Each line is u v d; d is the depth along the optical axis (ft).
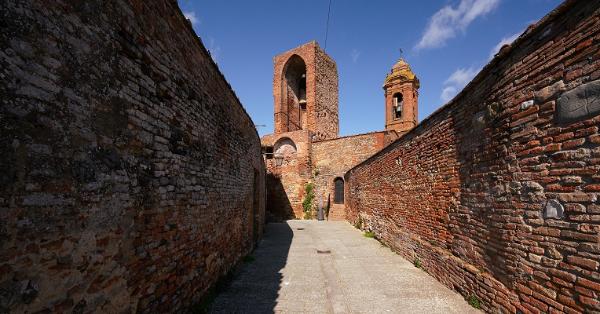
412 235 27.45
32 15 6.84
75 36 8.02
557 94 10.88
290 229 56.59
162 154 12.40
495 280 14.56
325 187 84.07
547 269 11.17
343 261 28.76
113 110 9.45
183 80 14.43
